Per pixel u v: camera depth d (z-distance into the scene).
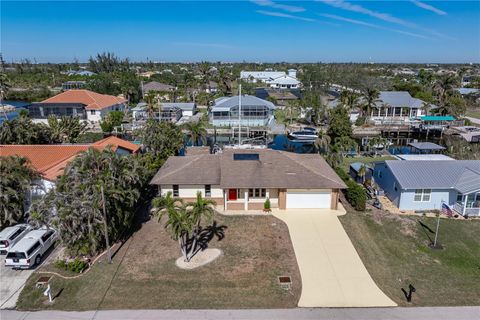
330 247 28.89
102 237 27.52
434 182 35.50
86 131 72.75
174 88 127.00
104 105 86.38
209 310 21.59
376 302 22.53
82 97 85.38
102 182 25.78
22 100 120.69
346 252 28.23
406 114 82.81
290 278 24.67
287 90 144.25
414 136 74.62
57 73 168.62
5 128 45.94
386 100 83.38
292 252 28.12
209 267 26.06
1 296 22.89
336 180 35.50
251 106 76.50
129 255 27.53
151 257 27.33
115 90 116.00
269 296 22.98
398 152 61.34
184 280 24.52
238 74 192.12
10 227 29.31
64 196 25.48
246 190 35.09
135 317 20.92
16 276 24.98
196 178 36.06
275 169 36.31
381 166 40.84
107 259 26.81
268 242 29.58
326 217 33.97
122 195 27.55
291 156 40.31
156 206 26.33
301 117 86.94
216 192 36.81
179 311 21.48
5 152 39.97
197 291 23.39
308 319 20.92
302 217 33.97
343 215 34.44
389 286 24.25
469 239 30.62
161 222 33.00
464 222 33.69
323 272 25.62
